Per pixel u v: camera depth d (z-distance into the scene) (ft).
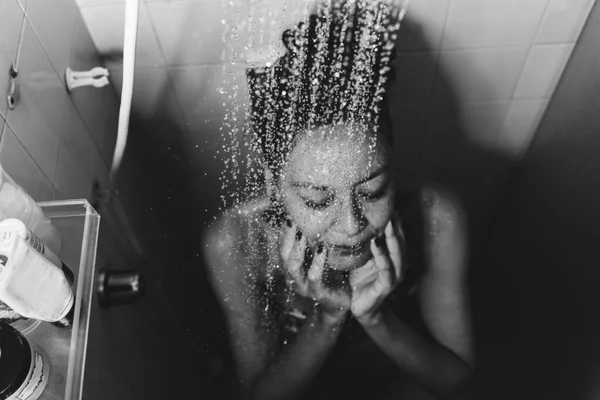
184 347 3.30
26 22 2.37
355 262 2.86
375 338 3.17
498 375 3.96
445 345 3.28
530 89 3.65
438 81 3.53
